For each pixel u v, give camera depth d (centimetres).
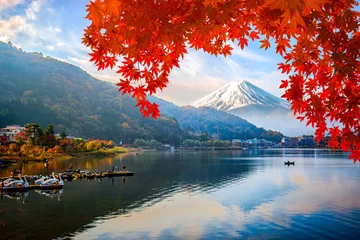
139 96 569
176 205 3675
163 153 18475
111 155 14775
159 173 7119
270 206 3616
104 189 4747
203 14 385
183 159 12700
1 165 8000
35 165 8519
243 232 2681
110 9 383
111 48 467
